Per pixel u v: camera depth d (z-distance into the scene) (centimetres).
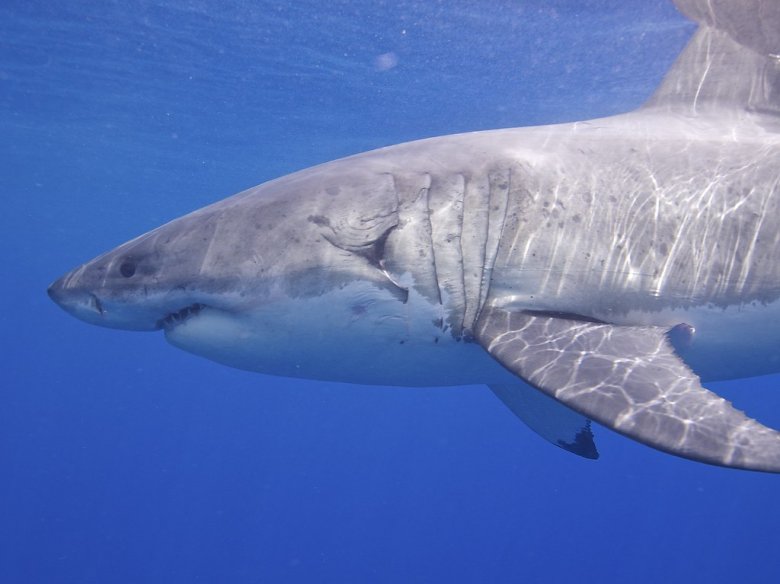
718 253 187
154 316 194
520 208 186
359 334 187
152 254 190
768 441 138
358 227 183
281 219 186
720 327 189
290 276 183
